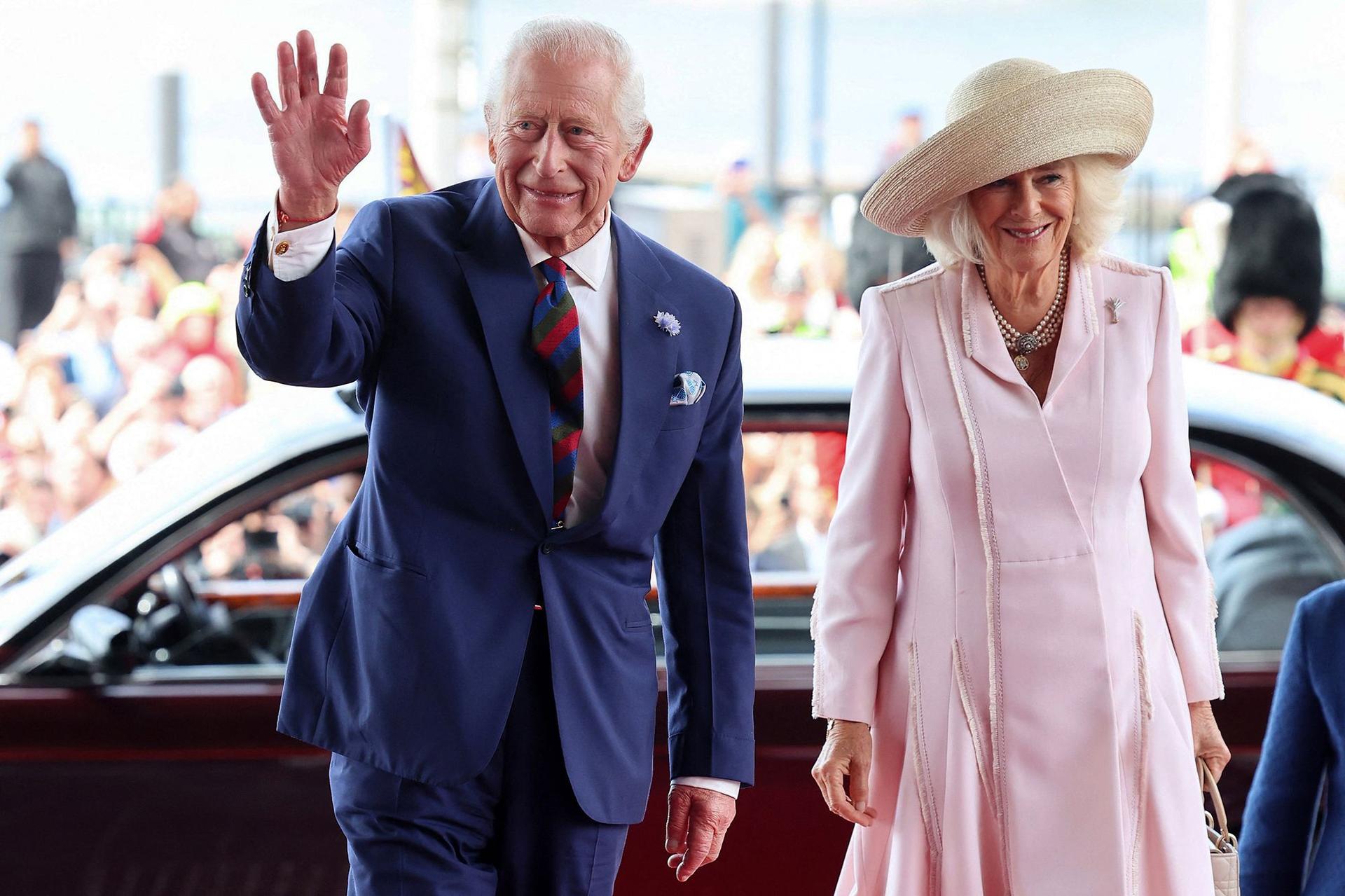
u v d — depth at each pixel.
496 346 7.96
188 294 28.41
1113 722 8.36
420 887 7.89
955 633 8.55
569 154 7.77
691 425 8.48
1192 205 22.28
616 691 8.32
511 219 8.15
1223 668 11.43
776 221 33.25
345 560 8.23
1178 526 8.70
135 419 27.58
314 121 7.13
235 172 34.91
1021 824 8.39
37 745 11.23
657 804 11.05
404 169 12.22
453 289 8.05
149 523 11.65
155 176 34.47
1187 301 20.44
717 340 8.63
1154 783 8.46
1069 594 8.43
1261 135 37.66
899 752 8.76
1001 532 8.51
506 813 8.20
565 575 8.12
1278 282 18.56
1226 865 8.68
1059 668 8.40
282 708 8.19
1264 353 18.73
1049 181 8.39
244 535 11.73
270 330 7.27
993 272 8.72
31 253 29.11
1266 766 8.08
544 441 7.98
